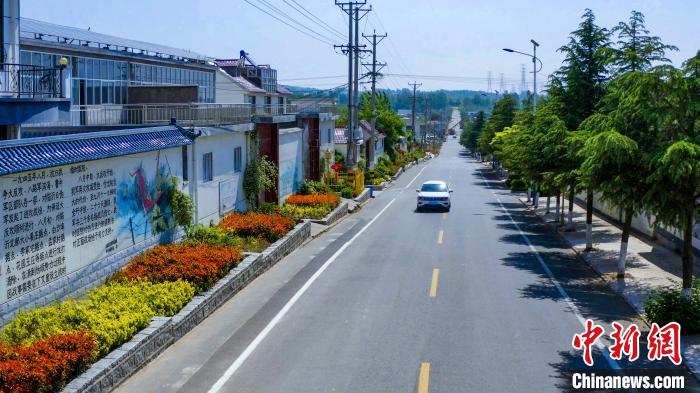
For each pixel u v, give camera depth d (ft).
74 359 29.17
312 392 30.96
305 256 68.54
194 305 42.55
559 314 45.60
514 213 115.55
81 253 44.39
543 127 83.20
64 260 42.22
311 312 45.47
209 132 67.00
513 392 31.04
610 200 49.42
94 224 46.14
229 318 44.11
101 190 47.14
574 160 73.05
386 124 260.42
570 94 80.02
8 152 37.17
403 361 35.24
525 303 48.75
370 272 59.98
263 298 49.65
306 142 117.80
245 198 82.74
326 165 133.28
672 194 42.34
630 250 71.82
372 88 197.57
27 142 39.09
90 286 45.50
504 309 46.73
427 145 424.87
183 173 62.44
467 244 78.33
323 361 35.27
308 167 119.96
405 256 69.00
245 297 50.06
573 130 79.61
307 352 36.78
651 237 78.28
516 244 79.05
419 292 51.78
